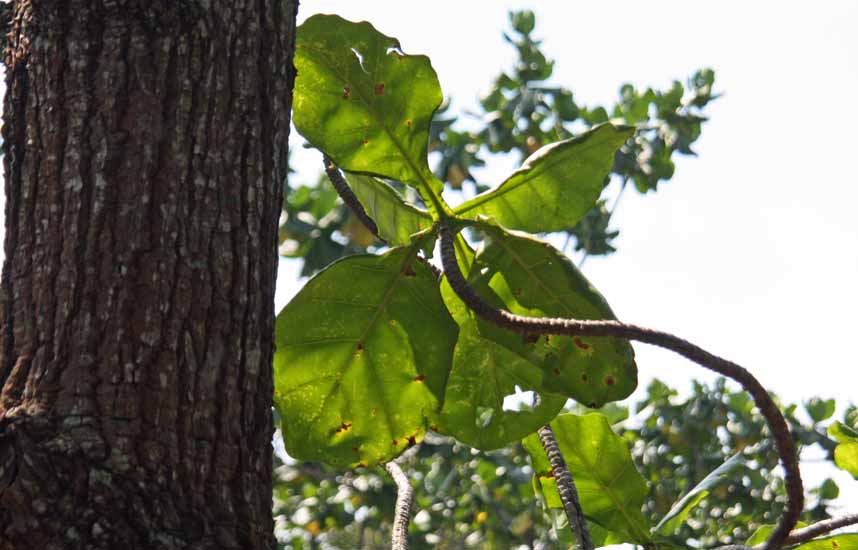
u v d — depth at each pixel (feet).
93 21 17.22
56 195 17.11
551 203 18.19
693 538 34.17
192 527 16.88
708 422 36.50
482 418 18.39
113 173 17.10
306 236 33.35
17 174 17.20
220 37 17.33
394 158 18.07
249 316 17.19
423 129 18.06
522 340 18.04
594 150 18.13
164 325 17.02
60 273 17.03
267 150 17.37
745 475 34.65
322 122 18.03
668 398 37.88
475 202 18.13
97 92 17.16
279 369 18.15
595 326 17.43
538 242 17.99
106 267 17.03
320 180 34.12
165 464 16.90
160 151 17.15
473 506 42.27
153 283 17.03
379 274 18.07
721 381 37.29
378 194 18.35
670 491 35.50
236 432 17.08
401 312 18.11
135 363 16.96
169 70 17.21
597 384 18.06
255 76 17.39
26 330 17.02
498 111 37.24
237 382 17.11
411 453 41.52
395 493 43.52
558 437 18.86
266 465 17.17
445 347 18.12
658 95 36.14
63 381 16.92
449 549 42.65
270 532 17.10
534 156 18.13
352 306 18.10
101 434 16.87
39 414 16.88
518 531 41.24
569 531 18.83
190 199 17.15
